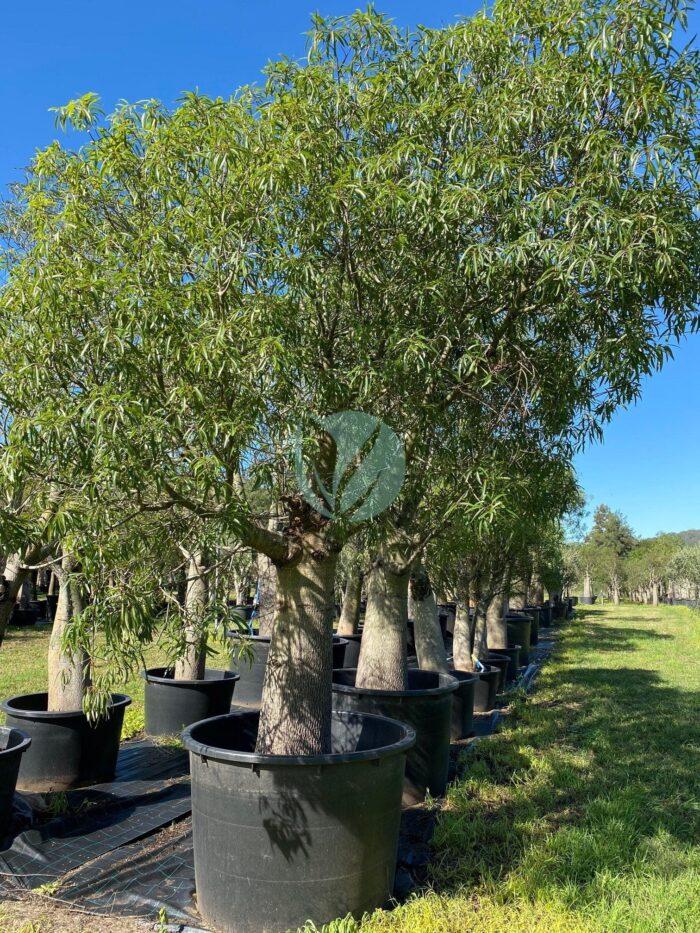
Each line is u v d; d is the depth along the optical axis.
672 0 2.99
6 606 4.45
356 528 3.64
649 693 9.23
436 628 7.20
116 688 8.32
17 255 3.23
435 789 4.81
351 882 3.05
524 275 3.16
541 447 4.30
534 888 3.31
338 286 3.32
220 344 2.46
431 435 3.65
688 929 3.04
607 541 43.56
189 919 3.13
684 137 3.03
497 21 3.23
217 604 2.90
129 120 3.06
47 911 3.15
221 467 2.45
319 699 3.63
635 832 4.13
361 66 3.46
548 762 5.66
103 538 2.63
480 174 3.06
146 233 2.80
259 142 2.96
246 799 3.01
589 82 2.96
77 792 4.75
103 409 2.29
